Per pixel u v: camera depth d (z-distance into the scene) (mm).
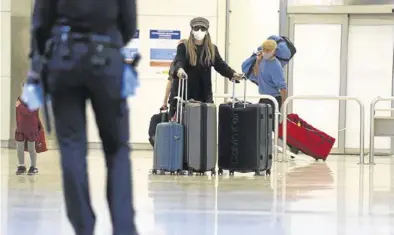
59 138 6145
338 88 25781
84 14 5867
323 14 25656
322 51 25766
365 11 25422
